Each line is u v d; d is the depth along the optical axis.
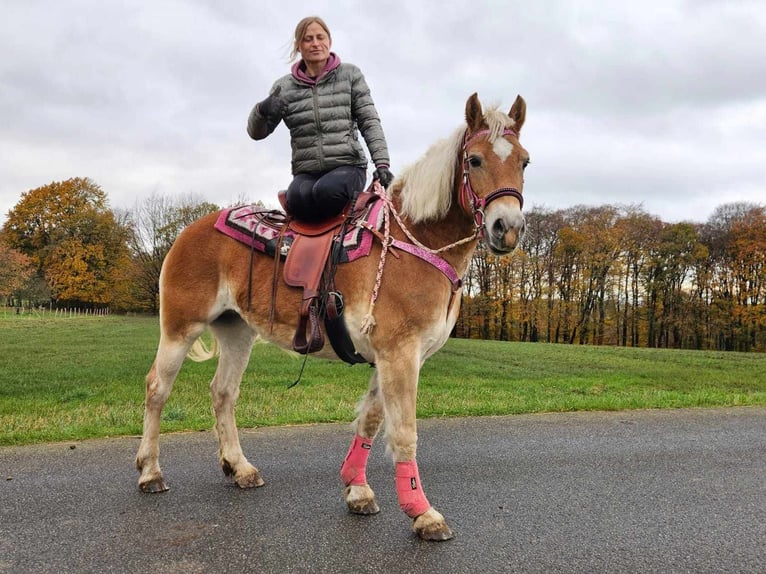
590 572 2.95
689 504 4.00
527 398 8.83
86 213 52.12
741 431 6.33
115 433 5.82
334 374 12.20
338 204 3.69
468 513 3.76
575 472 4.73
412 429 3.33
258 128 4.19
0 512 3.66
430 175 3.46
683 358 20.02
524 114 3.46
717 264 41.06
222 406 4.34
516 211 3.04
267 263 3.83
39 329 27.50
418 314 3.33
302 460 4.97
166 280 4.14
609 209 43.50
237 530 3.40
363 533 3.39
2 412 7.49
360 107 3.87
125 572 2.88
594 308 42.69
